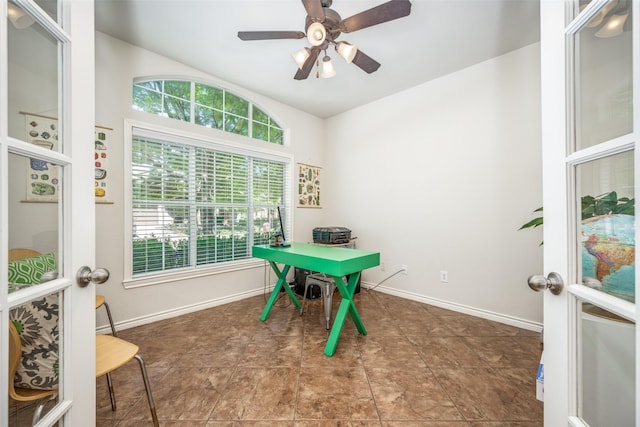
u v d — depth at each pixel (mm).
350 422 1315
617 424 596
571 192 714
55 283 741
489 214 2541
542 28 797
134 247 2439
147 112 2490
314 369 1749
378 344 2078
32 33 700
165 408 1407
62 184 782
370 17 1594
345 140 3857
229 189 3135
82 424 829
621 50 593
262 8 1904
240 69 2744
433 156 2932
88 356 856
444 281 2857
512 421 1324
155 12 1946
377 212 3480
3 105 594
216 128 2998
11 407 681
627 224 580
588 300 651
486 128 2547
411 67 2662
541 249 2271
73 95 804
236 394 1511
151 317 2480
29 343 721
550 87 770
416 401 1456
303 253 2158
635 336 538
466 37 2195
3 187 594
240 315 2666
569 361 704
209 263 2951
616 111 609
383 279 3404
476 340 2137
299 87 3131
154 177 2553
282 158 3641
